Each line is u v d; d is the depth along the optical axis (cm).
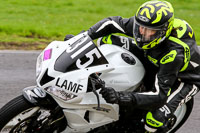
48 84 1210
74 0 4378
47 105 1282
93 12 3884
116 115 1369
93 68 1245
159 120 1367
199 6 4522
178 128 1644
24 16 3519
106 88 1195
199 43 2988
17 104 1241
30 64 2292
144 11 1212
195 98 2025
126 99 1234
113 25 1380
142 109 1408
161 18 1194
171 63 1229
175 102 1396
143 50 1389
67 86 1210
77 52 1245
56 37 2925
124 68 1315
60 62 1228
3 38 2739
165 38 1250
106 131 1429
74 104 1253
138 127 1462
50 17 3556
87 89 1255
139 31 1227
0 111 1247
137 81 1346
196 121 1802
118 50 1337
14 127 1252
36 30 2977
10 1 4131
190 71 1379
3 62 2270
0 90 1934
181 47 1260
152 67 1395
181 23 1351
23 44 2638
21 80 2080
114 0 4512
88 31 1373
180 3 4622
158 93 1250
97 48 1268
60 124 1324
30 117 1260
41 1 4234
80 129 1352
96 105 1288
